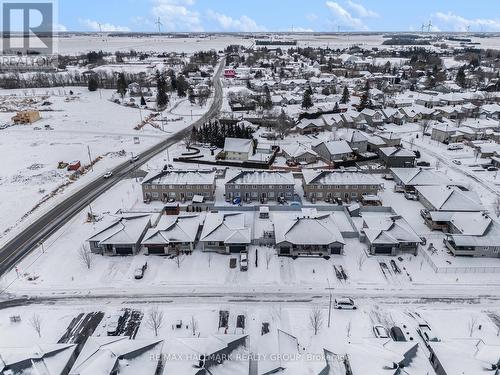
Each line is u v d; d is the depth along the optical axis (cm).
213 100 18838
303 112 15262
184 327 5016
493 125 12738
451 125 13600
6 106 17612
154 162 10769
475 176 9688
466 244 6316
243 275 6059
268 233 7012
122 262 6400
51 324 5100
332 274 6066
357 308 5347
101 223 7344
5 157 11275
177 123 14862
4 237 7200
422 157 11019
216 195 8688
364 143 11188
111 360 4000
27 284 5894
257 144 11688
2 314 5291
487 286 5791
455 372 3922
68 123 14912
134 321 5144
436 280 5919
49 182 9562
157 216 7675
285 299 5544
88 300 5556
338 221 7444
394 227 6744
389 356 4078
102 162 10831
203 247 6719
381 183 9094
